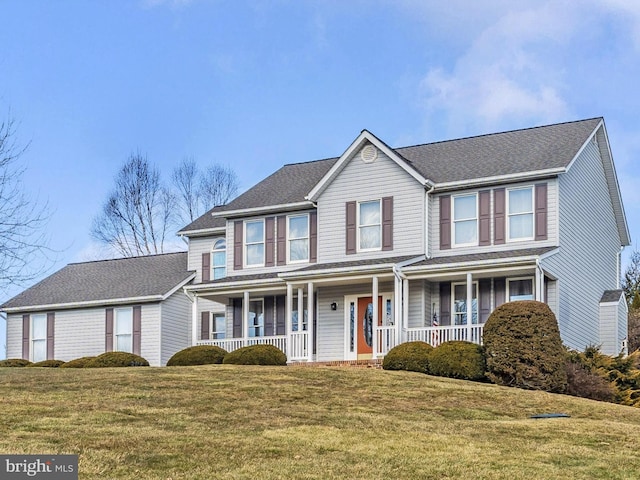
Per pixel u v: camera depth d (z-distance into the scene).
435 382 25.12
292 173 38.97
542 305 26.78
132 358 36.62
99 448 15.70
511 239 30.86
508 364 26.44
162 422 18.22
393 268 30.22
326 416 19.81
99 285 42.25
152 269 42.84
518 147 33.41
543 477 15.38
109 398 20.47
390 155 32.69
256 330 36.12
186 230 40.97
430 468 15.62
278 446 16.66
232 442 16.75
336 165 33.66
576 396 26.80
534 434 19.16
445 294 31.66
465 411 21.66
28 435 16.34
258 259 36.03
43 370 25.77
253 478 14.38
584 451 17.59
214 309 40.16
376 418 19.97
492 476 15.26
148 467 14.71
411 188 32.47
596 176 35.53
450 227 31.95
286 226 35.53
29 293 43.38
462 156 34.22
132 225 60.69
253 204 36.22
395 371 27.38
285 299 35.69
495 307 30.77
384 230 32.75
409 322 31.61
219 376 24.53
